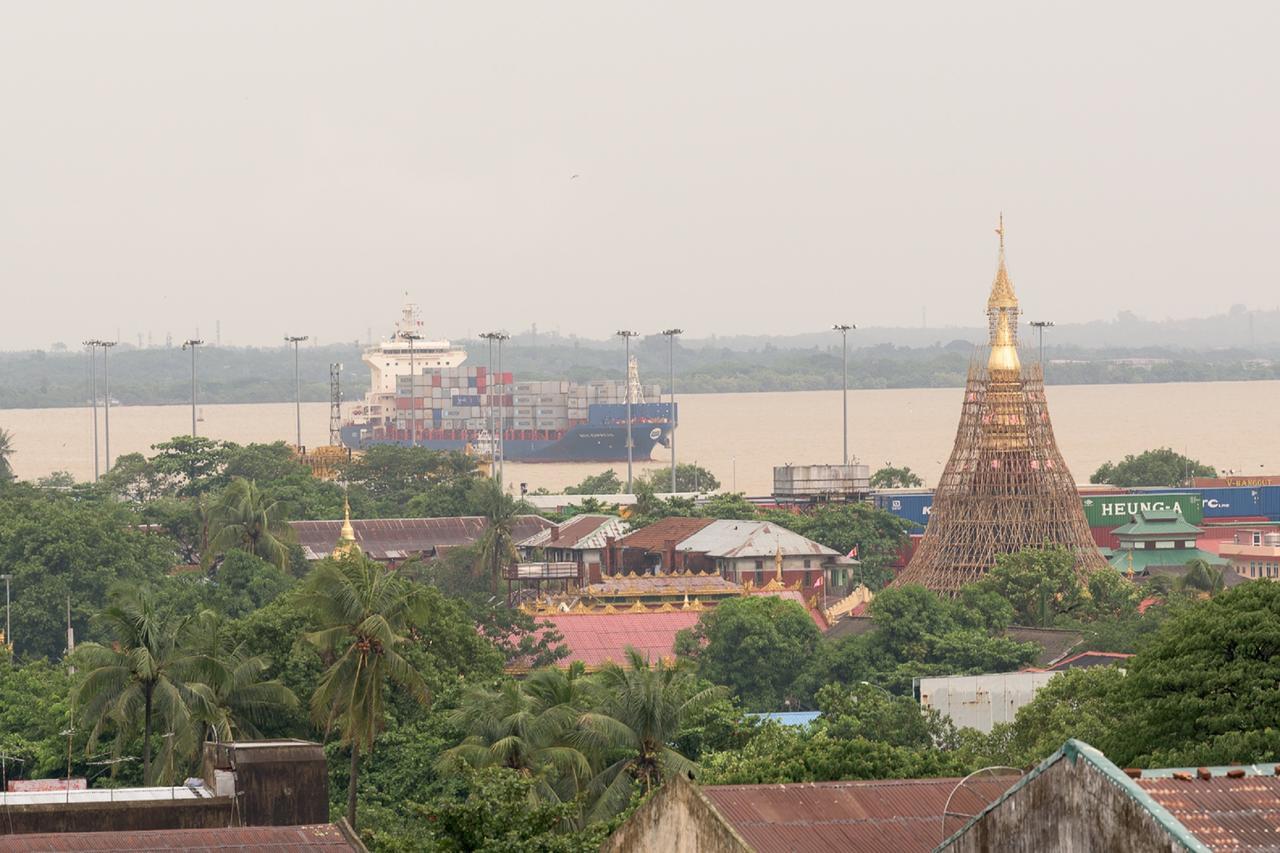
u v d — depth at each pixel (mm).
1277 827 123562
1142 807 113188
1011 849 121812
